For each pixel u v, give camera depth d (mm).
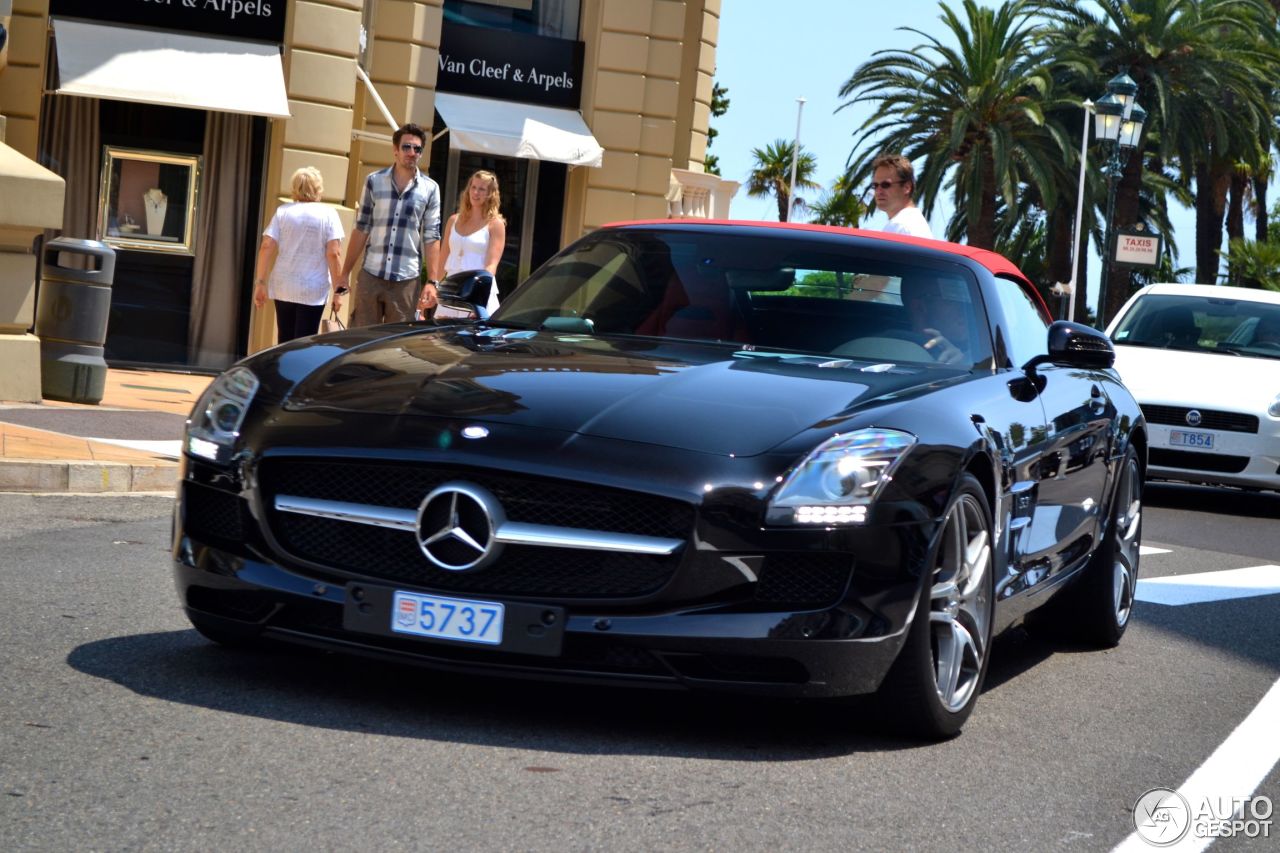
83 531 6777
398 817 3266
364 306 11328
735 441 4016
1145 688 5496
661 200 22688
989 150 39844
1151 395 12164
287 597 4066
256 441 4164
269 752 3670
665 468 3916
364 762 3648
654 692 4578
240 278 17016
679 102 26203
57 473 7836
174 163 16656
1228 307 13391
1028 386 5152
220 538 4250
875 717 4309
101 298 10766
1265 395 12086
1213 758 4527
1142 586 7965
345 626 4000
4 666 4289
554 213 22578
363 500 4047
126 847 2967
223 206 16875
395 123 18547
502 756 3793
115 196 16469
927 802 3764
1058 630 6258
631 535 3898
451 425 4031
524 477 3904
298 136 16891
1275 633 6867
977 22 38594
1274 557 9805
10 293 10062
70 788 3299
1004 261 5832
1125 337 13250
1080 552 5832
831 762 4035
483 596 3914
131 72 16016
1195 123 40625
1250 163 41844
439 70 21375
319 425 4117
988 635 4590
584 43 22344
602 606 3895
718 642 3865
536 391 4207
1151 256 24266
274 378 4418
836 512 3943
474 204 11289
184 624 5023
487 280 5648
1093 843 3574
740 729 4273
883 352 4965
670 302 5184
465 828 3230
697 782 3730
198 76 16234
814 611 3928
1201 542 10250
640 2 22266
